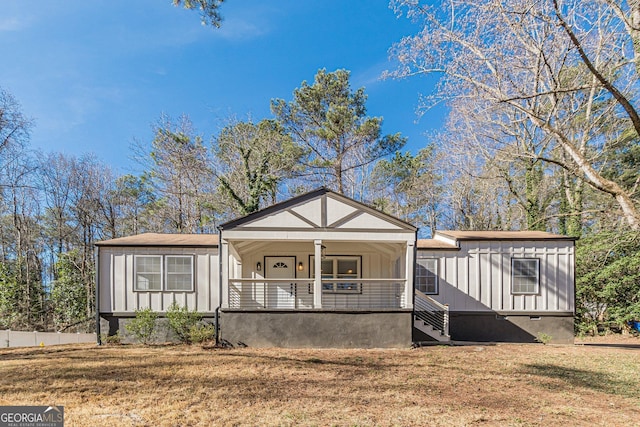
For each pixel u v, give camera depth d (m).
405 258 13.18
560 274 14.10
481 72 9.94
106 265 13.23
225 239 11.88
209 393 6.97
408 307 11.95
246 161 22.77
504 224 26.42
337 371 8.80
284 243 14.59
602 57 9.16
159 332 13.05
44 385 7.43
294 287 13.21
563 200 20.73
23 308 22.44
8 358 10.53
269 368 8.95
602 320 18.11
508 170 21.38
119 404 6.34
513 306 14.05
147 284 13.27
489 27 9.13
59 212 26.47
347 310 11.82
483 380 8.16
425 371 8.90
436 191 28.89
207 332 12.63
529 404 6.61
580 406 6.54
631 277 16.23
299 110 24.94
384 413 6.06
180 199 24.61
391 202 30.08
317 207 12.09
